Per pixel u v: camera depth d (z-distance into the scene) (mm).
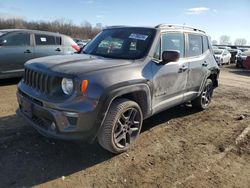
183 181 3445
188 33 5438
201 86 6020
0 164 3518
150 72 4199
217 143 4680
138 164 3781
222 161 4043
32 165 3557
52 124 3459
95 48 4820
